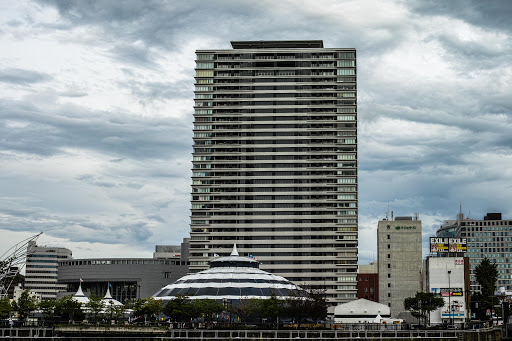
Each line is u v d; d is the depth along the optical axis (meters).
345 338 155.50
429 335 162.25
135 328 152.12
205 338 152.50
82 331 150.25
